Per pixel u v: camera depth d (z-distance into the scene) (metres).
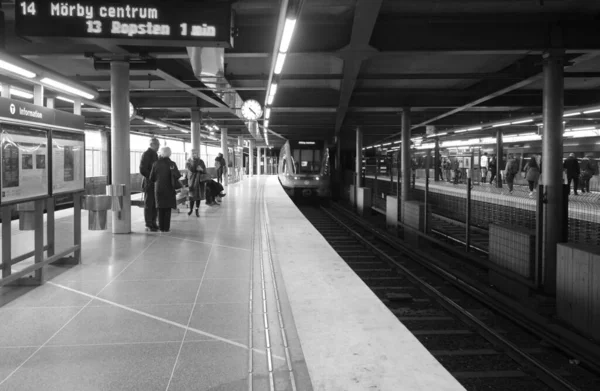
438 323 7.41
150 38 6.83
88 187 16.78
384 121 24.02
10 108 5.10
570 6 8.58
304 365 3.61
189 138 39.81
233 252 8.20
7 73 6.38
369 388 2.82
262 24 9.32
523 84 12.36
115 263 7.29
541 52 9.59
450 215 18.16
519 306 7.71
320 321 4.13
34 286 5.91
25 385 3.29
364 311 4.45
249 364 3.65
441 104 17.39
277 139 45.97
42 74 6.76
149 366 3.62
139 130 32.28
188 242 9.20
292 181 28.30
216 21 6.89
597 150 25.80
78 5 6.77
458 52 9.41
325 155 28.77
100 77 14.52
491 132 30.70
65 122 6.47
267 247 8.68
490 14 9.06
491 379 5.29
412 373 3.04
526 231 9.02
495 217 14.50
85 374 3.47
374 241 15.74
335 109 17.67
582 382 5.27
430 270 11.13
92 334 4.29
